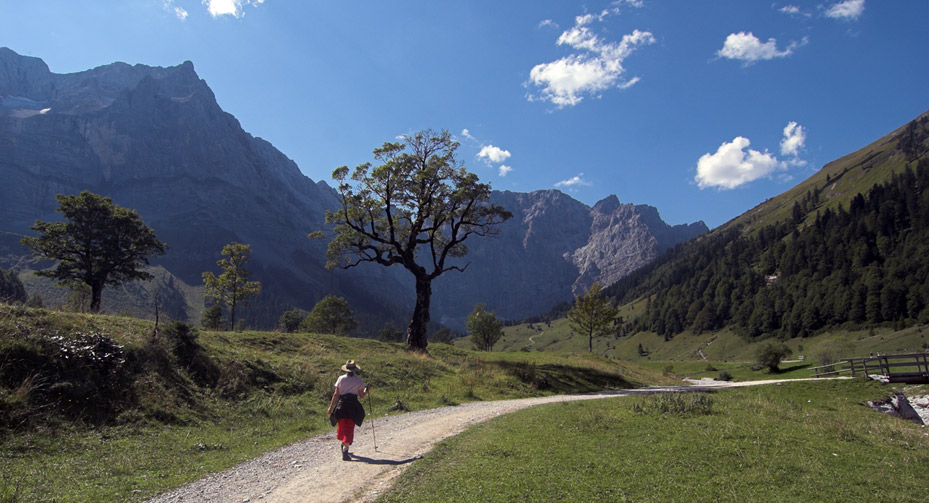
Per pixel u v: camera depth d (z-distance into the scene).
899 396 30.66
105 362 13.05
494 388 24.20
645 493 6.82
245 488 7.87
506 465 8.26
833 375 42.91
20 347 11.68
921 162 194.00
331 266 37.06
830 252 169.50
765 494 6.82
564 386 28.11
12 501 6.84
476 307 82.56
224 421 13.53
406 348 32.97
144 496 7.46
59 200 49.59
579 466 8.16
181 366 15.44
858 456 8.95
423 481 7.55
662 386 35.50
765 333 166.25
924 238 144.50
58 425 10.45
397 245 36.47
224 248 53.66
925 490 7.13
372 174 34.62
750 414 13.24
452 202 36.44
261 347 22.66
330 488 7.66
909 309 125.38
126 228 51.78
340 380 10.06
